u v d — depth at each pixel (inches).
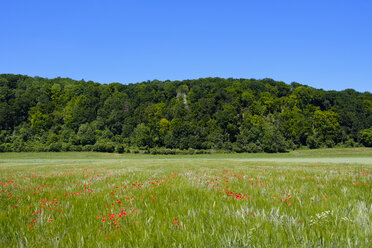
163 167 836.6
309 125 5177.2
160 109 5703.7
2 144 4429.1
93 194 241.1
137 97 6358.3
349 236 102.7
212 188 258.1
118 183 329.7
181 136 5000.0
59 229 132.6
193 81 7303.2
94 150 4439.0
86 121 5511.8
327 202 169.9
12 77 6594.5
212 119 5546.3
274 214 135.6
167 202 192.1
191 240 106.4
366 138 4854.8
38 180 413.1
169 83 7396.7
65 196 234.4
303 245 94.8
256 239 104.0
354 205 151.9
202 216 144.6
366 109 5556.1
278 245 97.9
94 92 6378.0
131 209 168.4
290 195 203.3
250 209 150.2
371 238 98.2
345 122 5408.5
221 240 103.5
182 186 272.2
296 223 121.2
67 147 4473.4
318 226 117.6
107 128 5310.0
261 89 6668.3
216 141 4763.8
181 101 6146.7
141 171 592.1
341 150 3941.9
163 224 131.3
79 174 536.4
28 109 5782.5
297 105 5861.2
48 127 5354.3
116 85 6688.0
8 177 491.8
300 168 668.1
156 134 5182.1
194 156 3873.0
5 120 5172.2
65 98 6161.4
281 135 4970.5
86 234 122.8
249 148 4456.2
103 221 138.9
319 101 6146.7
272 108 6018.7
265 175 431.5
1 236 122.3
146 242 106.9
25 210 179.0
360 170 537.3
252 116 5521.7
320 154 3759.8
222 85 6697.8
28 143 4751.5
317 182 307.4
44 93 6141.7
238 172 511.8
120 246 104.7
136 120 5541.3
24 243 113.0
